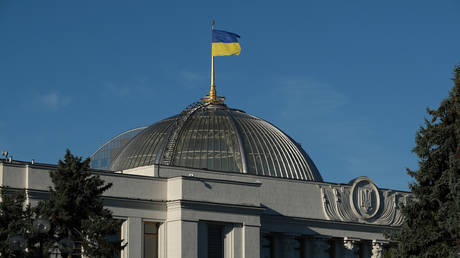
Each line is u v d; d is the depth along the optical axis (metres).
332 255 99.81
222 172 92.69
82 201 69.25
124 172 91.56
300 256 97.12
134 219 82.94
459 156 77.62
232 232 87.06
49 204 68.81
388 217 104.06
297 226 96.12
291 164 102.25
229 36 110.50
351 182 102.56
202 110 105.12
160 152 98.44
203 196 85.94
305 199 98.12
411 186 79.94
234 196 88.06
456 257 74.50
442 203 77.69
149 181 84.88
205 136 100.25
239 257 87.12
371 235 102.19
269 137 103.62
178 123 101.81
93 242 70.00
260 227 89.81
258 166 99.44
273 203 95.25
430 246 77.62
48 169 79.12
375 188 103.69
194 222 84.44
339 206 100.38
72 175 70.00
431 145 79.44
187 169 90.75
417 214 79.56
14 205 68.12
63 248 68.12
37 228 66.69
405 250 78.69
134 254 82.31
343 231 99.88
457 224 75.12
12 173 77.19
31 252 67.44
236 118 104.62
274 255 94.31
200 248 84.81
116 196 82.12
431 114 80.31
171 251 83.94
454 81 79.25
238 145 99.88
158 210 84.62
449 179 76.94
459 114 77.88
